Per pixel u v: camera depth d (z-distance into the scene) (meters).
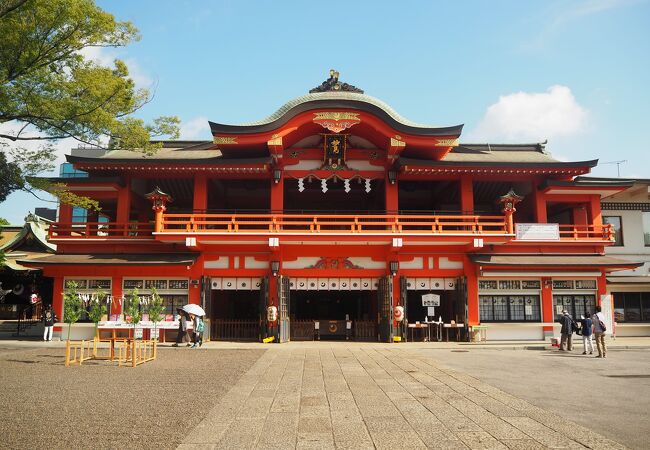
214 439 8.10
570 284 27.92
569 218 31.77
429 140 26.80
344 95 27.78
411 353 20.83
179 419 9.39
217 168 27.42
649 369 16.20
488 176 28.86
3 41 18.36
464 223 26.67
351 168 28.61
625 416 9.59
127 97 20.98
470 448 7.61
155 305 19.20
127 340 18.58
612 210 33.03
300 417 9.49
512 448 7.61
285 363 17.41
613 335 27.47
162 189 32.16
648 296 30.56
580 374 15.03
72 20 18.70
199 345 23.78
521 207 31.80
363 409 10.12
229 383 13.24
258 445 7.78
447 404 10.59
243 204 34.38
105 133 20.42
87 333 26.77
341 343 25.78
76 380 13.80
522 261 27.00
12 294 39.06
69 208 28.58
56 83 19.39
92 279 27.11
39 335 30.39
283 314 26.36
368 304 34.66
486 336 26.88
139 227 32.41
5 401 11.02
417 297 34.19
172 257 26.72
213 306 30.77
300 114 26.48
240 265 27.38
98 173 28.38
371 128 27.33
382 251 27.56
